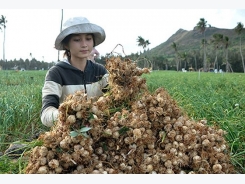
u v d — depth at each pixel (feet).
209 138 6.57
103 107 6.21
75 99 5.73
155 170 6.01
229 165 6.61
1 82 34.17
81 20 8.66
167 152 6.21
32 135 10.71
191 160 6.28
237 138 8.32
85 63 9.33
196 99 14.35
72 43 8.77
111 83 7.17
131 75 7.09
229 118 10.17
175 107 6.68
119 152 6.14
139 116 6.30
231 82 28.58
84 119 5.71
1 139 9.84
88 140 5.62
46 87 8.50
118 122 6.15
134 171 5.97
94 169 5.78
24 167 6.36
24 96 15.66
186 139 6.27
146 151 6.26
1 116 11.56
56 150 5.51
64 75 8.91
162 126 6.47
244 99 13.79
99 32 8.91
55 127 6.07
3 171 6.87
